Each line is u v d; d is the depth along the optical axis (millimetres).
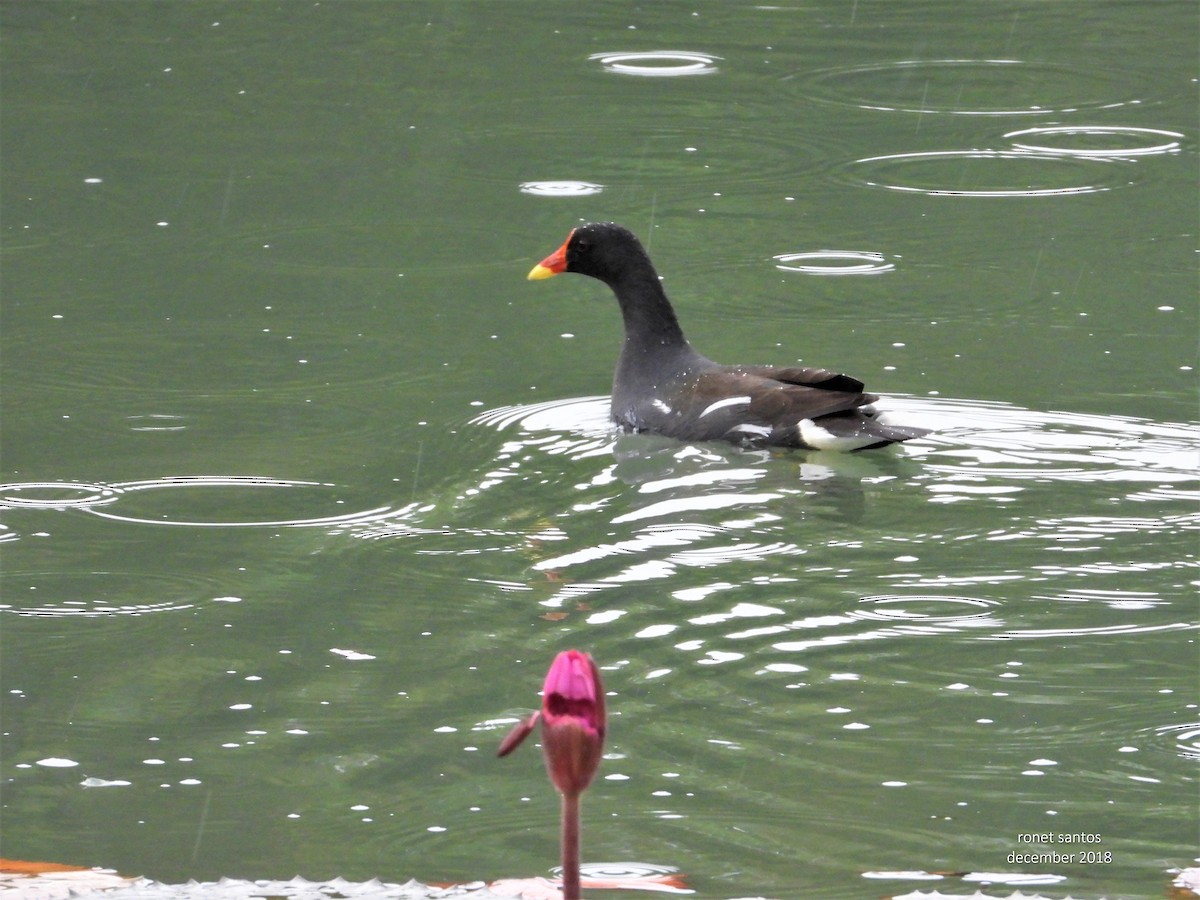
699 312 17484
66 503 12734
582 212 20891
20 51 28250
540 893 6965
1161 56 27375
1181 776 8398
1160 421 14219
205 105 25531
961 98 25375
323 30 29484
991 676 9602
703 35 28812
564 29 29281
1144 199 21047
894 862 7574
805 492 12719
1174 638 10070
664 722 9094
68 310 17750
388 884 6992
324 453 13828
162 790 8508
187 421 14625
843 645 10039
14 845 7906
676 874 7500
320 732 9141
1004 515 12188
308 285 18562
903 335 16719
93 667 9984
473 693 9562
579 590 10961
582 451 13883
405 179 22281
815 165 22578
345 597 10953
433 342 16844
